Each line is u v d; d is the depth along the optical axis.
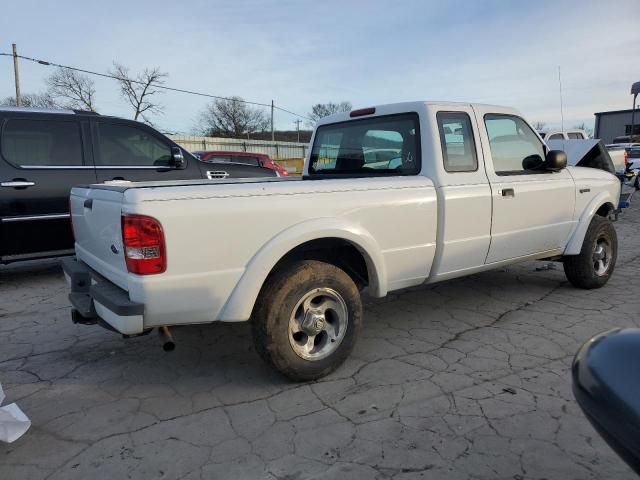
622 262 6.76
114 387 3.26
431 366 3.49
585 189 4.99
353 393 3.11
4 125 5.46
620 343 1.43
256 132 62.78
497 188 4.11
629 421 1.24
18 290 5.60
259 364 3.58
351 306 3.30
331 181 3.31
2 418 2.53
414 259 3.68
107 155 6.12
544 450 2.49
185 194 2.73
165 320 2.78
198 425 2.78
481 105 4.22
